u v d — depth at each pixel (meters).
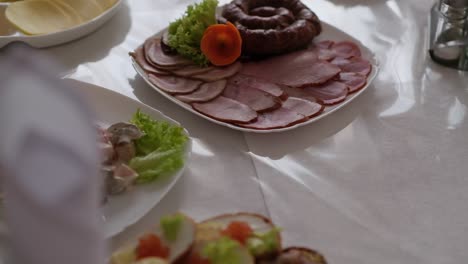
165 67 0.93
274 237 0.65
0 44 0.95
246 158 0.82
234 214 0.69
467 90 0.94
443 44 0.97
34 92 0.48
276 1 1.02
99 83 0.93
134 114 0.83
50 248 0.49
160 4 1.11
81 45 1.00
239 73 0.93
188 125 0.87
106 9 1.04
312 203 0.77
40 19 0.99
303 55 0.96
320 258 0.66
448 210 0.77
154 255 0.63
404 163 0.82
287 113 0.87
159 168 0.76
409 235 0.74
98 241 0.51
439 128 0.87
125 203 0.74
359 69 0.95
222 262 0.63
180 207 0.76
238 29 0.96
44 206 0.47
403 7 1.11
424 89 0.94
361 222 0.75
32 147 0.47
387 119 0.88
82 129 0.48
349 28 1.07
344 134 0.86
